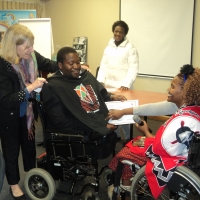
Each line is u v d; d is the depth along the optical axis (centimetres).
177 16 395
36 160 223
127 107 213
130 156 174
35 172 204
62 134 183
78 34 551
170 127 148
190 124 143
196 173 150
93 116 197
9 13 488
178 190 148
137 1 434
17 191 217
